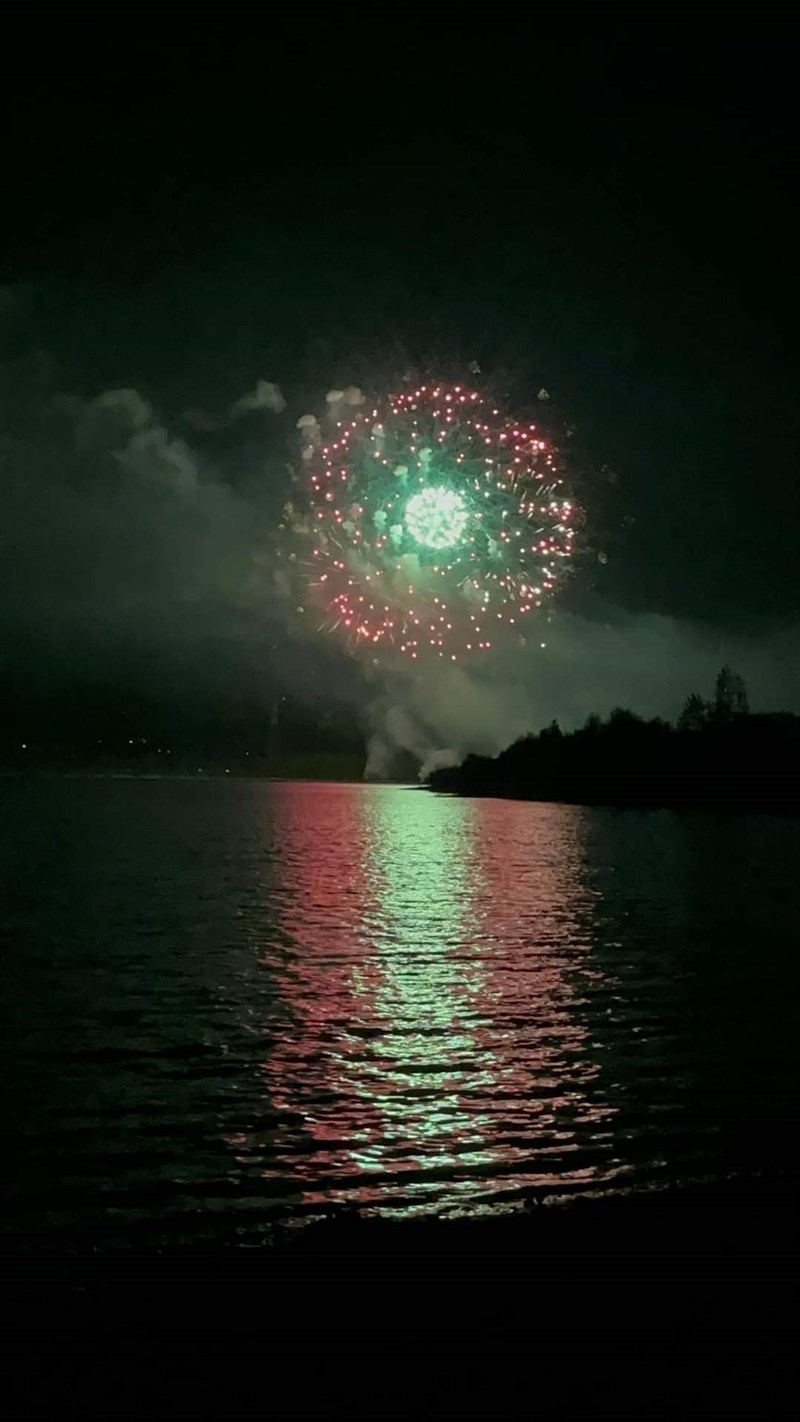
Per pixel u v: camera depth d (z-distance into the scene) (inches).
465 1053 407.2
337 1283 222.8
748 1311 211.5
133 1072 384.8
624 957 575.5
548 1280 223.1
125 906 746.2
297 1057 403.9
